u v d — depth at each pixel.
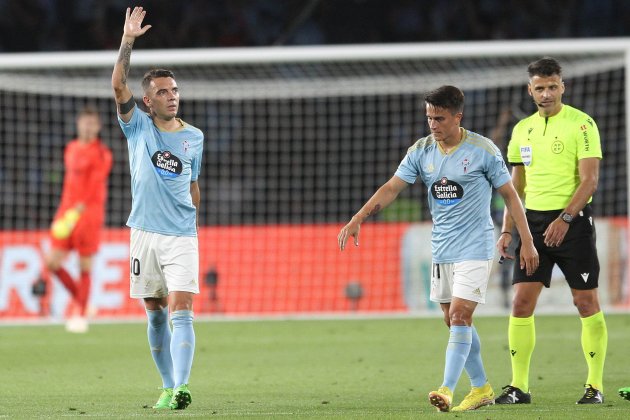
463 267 22.69
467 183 22.73
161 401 24.03
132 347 40.91
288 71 63.31
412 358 36.31
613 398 25.34
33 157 73.12
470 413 22.17
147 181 23.69
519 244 25.42
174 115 24.02
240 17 86.69
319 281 55.62
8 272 54.44
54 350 39.91
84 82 59.72
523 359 24.91
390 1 87.94
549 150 25.05
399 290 55.22
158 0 86.50
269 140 75.12
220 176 74.56
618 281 53.44
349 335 44.88
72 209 47.56
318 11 87.69
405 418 21.22
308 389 28.20
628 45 49.97
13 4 86.38
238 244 56.19
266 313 55.50
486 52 50.66
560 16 85.44
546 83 24.75
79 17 86.56
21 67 52.16
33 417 21.89
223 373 32.41
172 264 23.62
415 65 62.84
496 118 69.94
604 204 68.25
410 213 63.66
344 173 75.06
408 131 74.19
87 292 48.44
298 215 75.00
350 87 60.44
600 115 68.56
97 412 22.97
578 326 46.72
